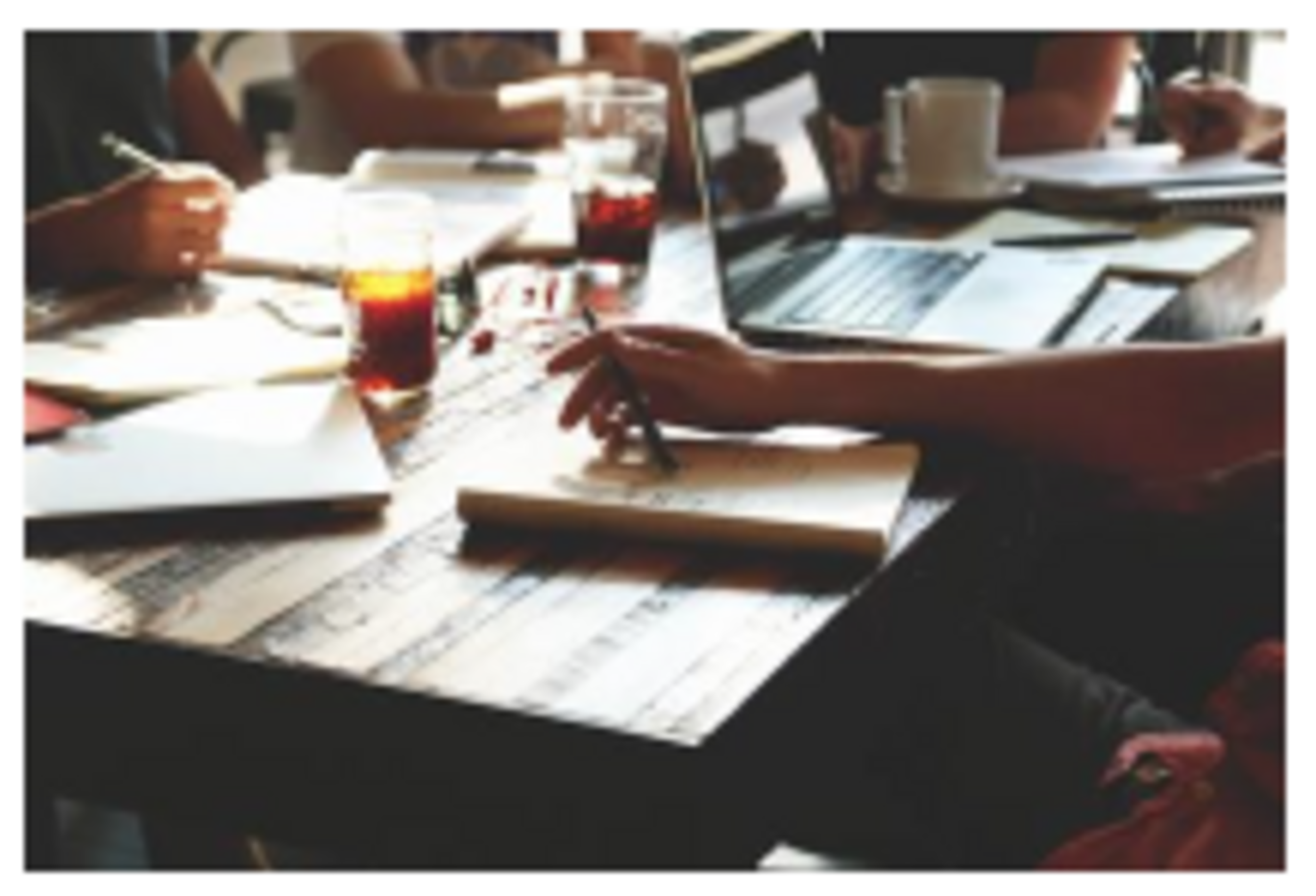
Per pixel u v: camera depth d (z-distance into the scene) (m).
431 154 2.23
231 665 1.01
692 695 0.96
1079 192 2.19
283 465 1.24
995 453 1.32
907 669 1.21
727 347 1.35
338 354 1.49
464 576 1.11
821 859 1.63
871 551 1.12
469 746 0.96
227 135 2.62
